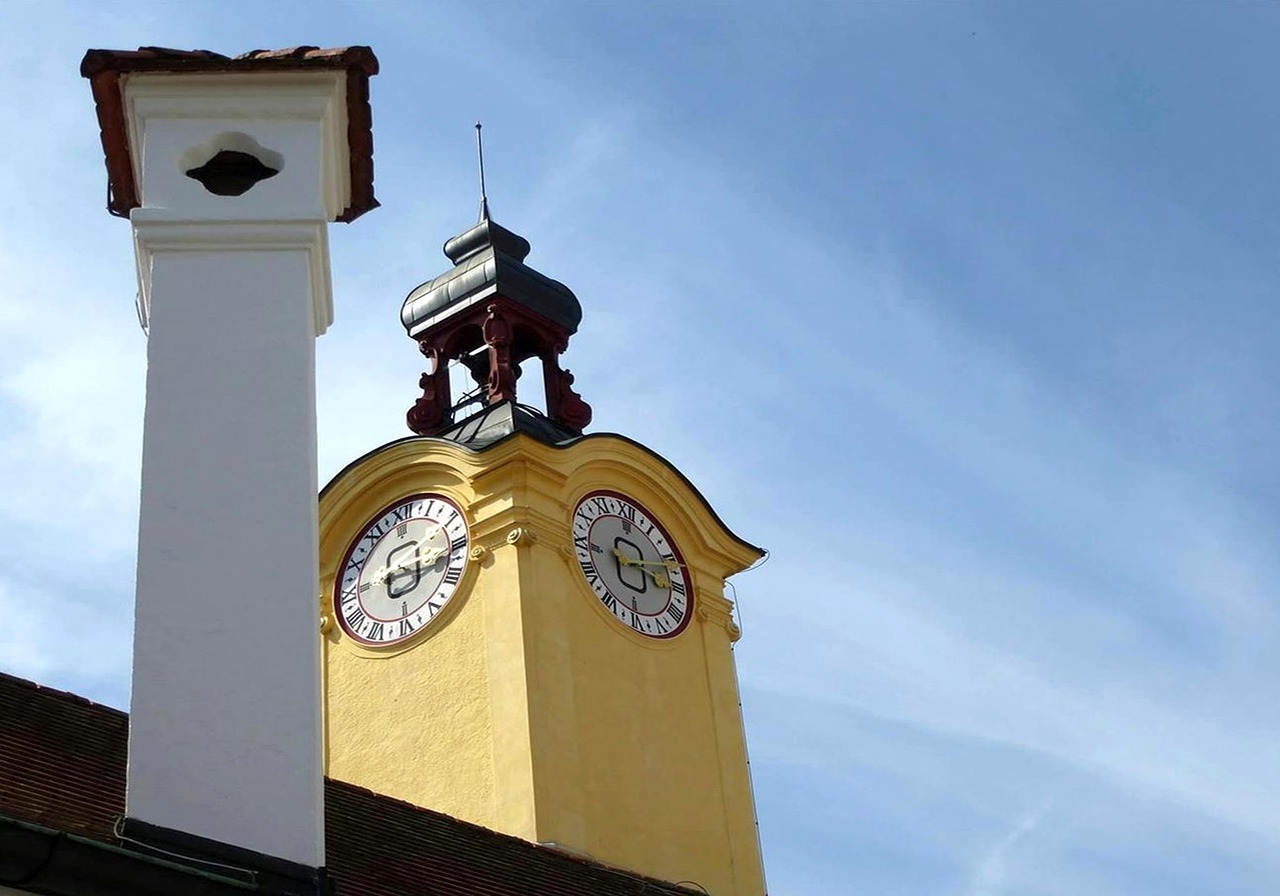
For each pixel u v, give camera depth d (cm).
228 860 1322
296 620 1404
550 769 3175
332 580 3544
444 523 3475
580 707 3284
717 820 3381
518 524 3384
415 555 3481
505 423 3584
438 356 3800
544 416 3703
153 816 1334
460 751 3272
